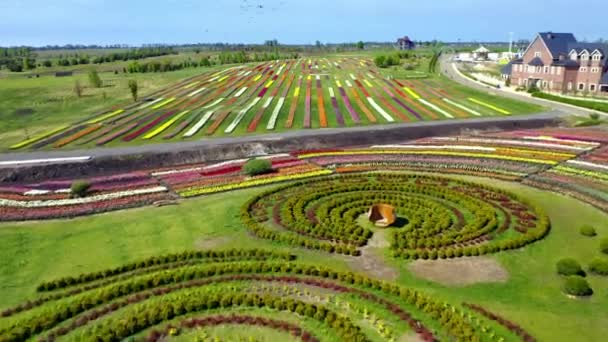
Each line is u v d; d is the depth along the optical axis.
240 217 38.22
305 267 29.39
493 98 90.81
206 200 42.91
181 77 132.25
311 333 23.52
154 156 55.06
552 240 33.31
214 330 24.02
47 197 43.69
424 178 46.75
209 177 48.62
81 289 28.00
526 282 28.06
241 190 45.41
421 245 32.53
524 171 47.81
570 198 41.12
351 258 31.45
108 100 95.69
